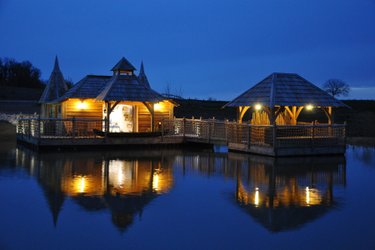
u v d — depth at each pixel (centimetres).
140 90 2391
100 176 1386
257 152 1997
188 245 738
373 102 4703
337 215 926
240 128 2114
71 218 890
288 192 1159
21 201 1032
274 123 1923
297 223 866
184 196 1098
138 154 2036
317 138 1984
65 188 1187
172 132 2566
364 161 1811
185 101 4906
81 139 2202
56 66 3159
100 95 2411
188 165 1661
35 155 1955
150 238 771
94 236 780
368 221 881
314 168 1597
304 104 2003
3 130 3447
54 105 2792
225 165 1666
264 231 813
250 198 1081
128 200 1048
